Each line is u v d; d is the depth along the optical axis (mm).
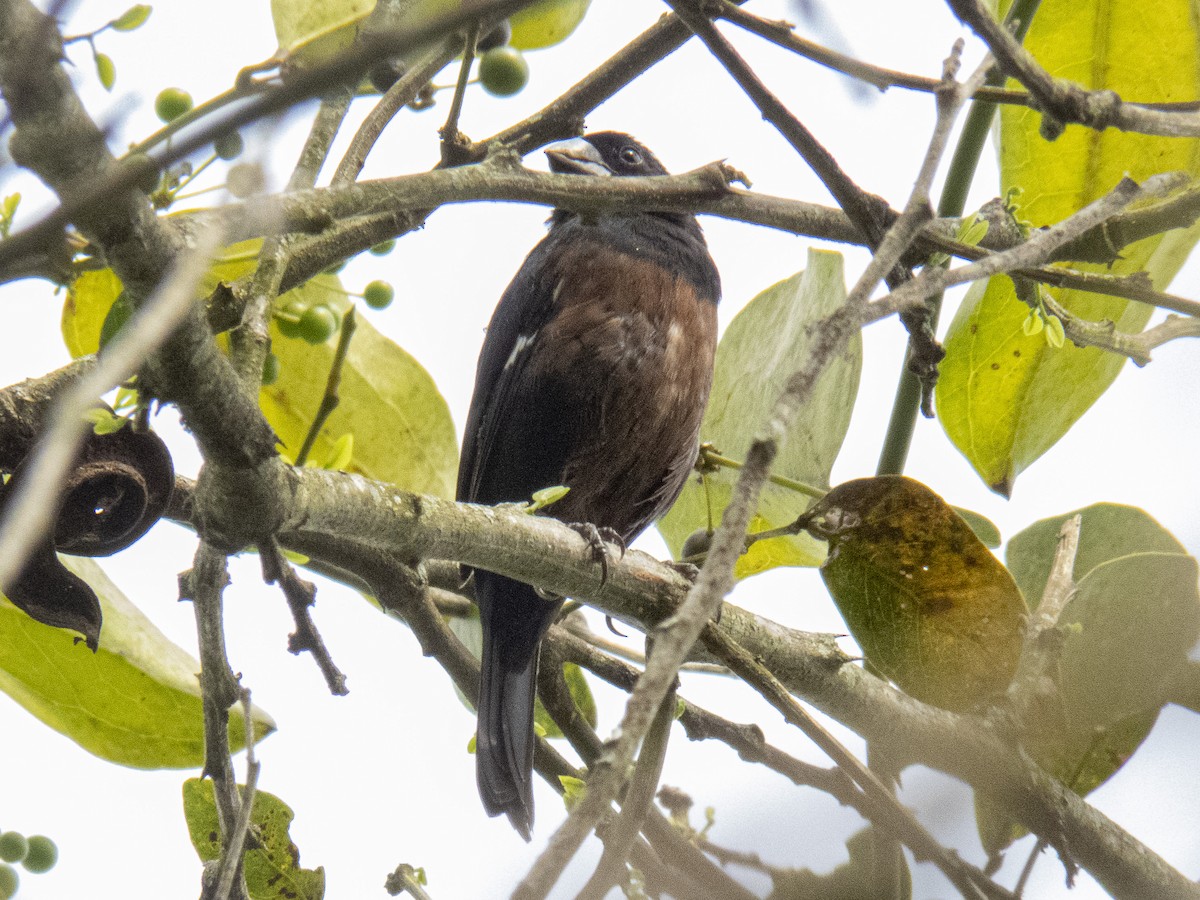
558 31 7461
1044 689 6691
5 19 3271
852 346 7961
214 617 5203
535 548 6211
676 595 6660
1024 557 7516
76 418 2391
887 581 6785
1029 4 6906
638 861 5480
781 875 5410
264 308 5320
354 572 7312
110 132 2807
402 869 6676
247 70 5074
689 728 6816
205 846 6555
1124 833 6566
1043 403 7707
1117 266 7742
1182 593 6820
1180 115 5398
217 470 4586
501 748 7801
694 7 5586
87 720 6910
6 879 6184
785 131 5887
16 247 2623
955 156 7016
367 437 8477
